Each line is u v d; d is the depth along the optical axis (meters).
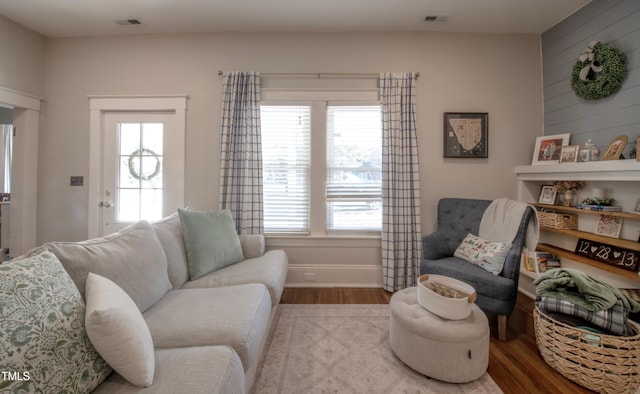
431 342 1.45
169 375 0.89
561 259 2.43
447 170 2.80
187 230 1.93
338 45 2.78
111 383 0.87
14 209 2.73
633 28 1.99
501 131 2.80
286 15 2.51
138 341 0.87
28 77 2.71
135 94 2.80
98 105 2.80
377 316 2.17
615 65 2.06
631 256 1.86
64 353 0.77
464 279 1.99
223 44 2.79
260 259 2.21
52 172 2.84
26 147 2.73
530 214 2.02
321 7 2.39
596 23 2.24
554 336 1.56
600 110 2.22
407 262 2.70
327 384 1.45
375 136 2.81
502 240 2.09
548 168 2.40
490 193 2.81
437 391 1.41
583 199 2.30
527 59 2.80
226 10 2.43
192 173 2.83
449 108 2.79
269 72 2.78
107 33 2.79
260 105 2.76
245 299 1.45
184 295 1.50
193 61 2.80
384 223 2.70
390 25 2.67
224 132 2.71
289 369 1.55
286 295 2.58
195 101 2.80
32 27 2.68
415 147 2.69
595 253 2.10
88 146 2.83
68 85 2.83
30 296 0.77
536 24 2.64
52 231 2.85
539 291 1.68
